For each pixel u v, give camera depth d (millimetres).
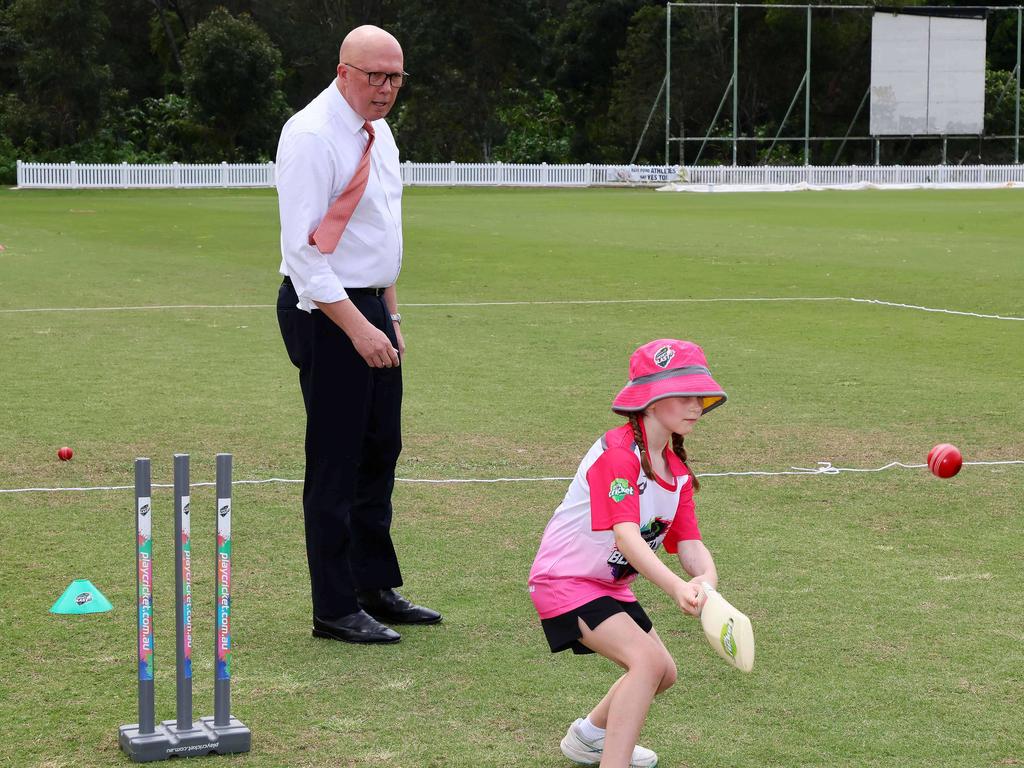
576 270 23609
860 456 10203
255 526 8250
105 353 14734
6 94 71750
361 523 6562
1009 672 5957
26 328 16453
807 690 5742
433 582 7207
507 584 7180
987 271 23500
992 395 12602
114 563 7461
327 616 6371
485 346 15406
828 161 78000
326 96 6273
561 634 4781
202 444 10469
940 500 8953
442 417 11516
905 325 17156
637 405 4648
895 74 67250
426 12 76312
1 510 8516
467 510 8648
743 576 7297
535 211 41812
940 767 5000
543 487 9242
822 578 7277
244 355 14680
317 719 5410
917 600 6930
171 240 29688
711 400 4719
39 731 5246
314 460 6375
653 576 4523
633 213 40844
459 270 23547
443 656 6145
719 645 4285
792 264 24703
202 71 66875
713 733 5301
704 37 75438
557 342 15711
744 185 63625
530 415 11617
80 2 65000
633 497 4652
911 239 30453
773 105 79562
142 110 74438
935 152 76625
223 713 5078
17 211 40625
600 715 4891
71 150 65000
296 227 6113
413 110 76938
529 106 84312
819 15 75688
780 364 14281
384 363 6180
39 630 6398
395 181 6582
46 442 10484
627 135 76688
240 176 61031
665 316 17938
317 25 83688
